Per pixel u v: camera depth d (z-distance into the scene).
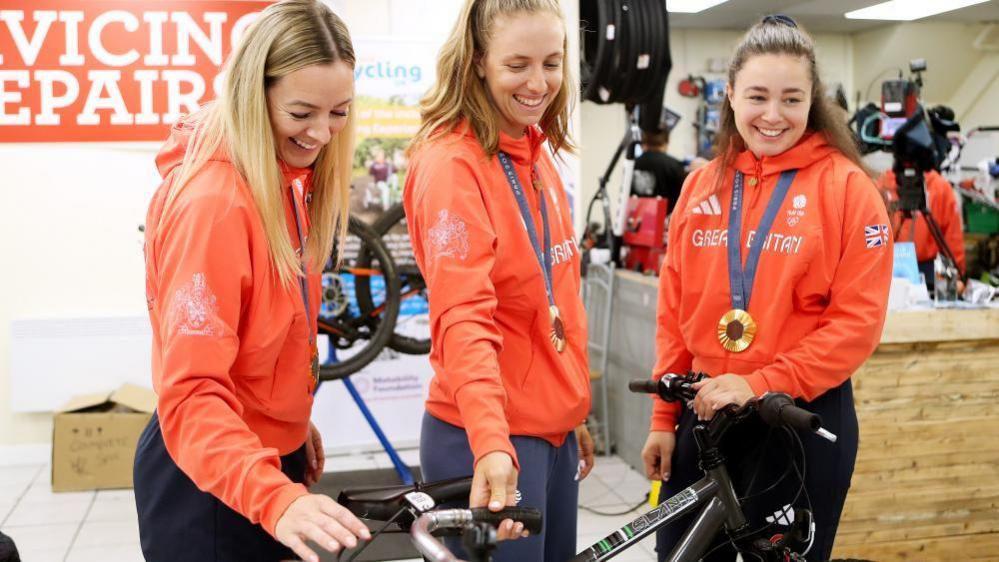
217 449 1.25
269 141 1.38
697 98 7.86
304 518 1.17
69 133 4.41
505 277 1.58
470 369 1.43
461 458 1.62
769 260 1.94
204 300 1.31
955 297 3.04
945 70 8.02
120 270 4.55
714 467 1.75
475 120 1.59
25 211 4.45
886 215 1.92
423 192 1.54
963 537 2.92
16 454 4.53
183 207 1.34
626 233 4.59
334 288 3.98
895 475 2.85
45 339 4.44
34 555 3.40
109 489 4.16
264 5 4.45
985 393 2.88
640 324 4.22
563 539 1.78
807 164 1.95
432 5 4.62
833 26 7.77
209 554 1.48
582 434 1.93
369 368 4.62
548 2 1.51
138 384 4.53
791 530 1.77
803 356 1.86
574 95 1.75
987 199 5.89
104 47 4.37
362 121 4.40
